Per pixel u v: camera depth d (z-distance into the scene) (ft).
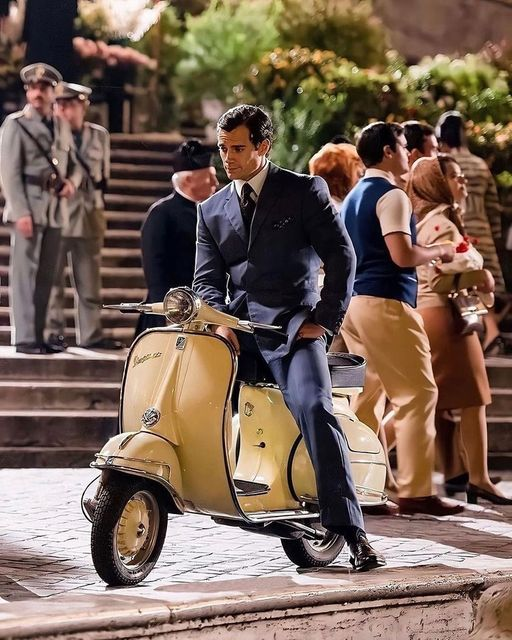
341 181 30.04
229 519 20.02
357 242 27.81
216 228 21.21
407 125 32.27
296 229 20.80
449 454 31.42
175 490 19.54
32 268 41.24
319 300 21.13
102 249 49.73
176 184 32.42
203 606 17.70
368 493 22.20
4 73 56.18
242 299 21.11
